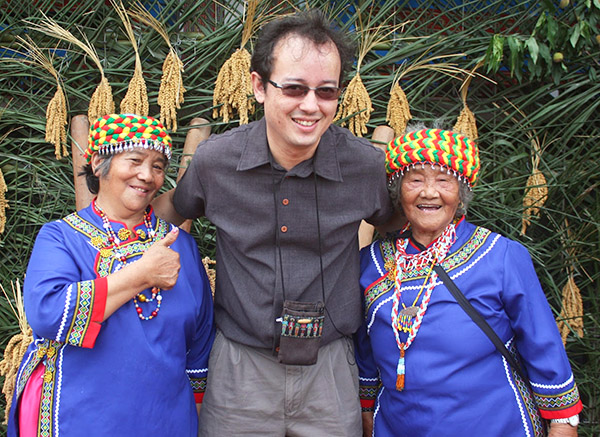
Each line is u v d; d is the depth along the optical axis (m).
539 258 2.28
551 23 2.15
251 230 1.54
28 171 2.20
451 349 1.45
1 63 2.18
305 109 1.36
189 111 2.29
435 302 1.48
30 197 2.17
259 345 1.56
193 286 1.58
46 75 2.19
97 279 1.34
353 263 1.63
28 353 1.50
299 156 1.49
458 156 1.47
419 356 1.48
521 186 2.29
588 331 2.27
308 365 1.50
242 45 2.11
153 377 1.40
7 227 2.22
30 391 1.42
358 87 2.11
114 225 1.49
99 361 1.37
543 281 2.31
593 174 2.19
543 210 2.27
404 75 2.29
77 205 2.07
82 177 2.08
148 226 1.55
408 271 1.55
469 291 1.48
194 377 1.67
